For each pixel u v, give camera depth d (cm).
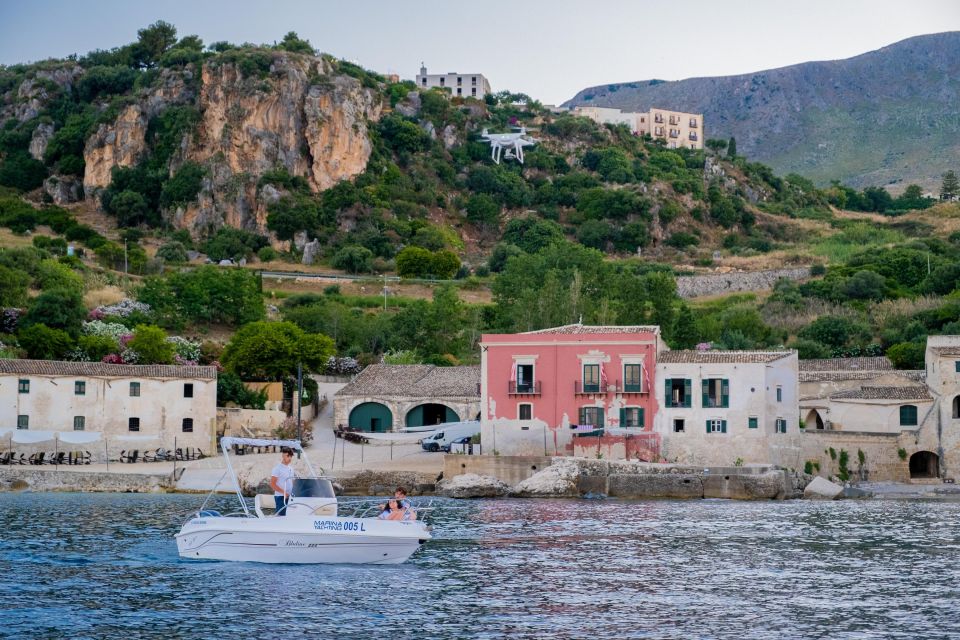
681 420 9688
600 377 9856
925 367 11725
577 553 5991
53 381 10444
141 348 12712
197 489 9156
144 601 4781
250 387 12506
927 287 18388
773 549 6125
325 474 9206
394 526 5650
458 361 14900
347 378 14075
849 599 4891
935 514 7756
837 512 7881
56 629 4334
